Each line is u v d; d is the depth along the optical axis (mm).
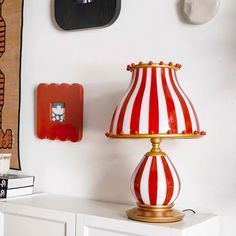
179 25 1483
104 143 1637
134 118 1188
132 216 1271
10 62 1902
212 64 1421
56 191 1765
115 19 1616
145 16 1554
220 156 1396
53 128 1752
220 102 1402
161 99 1193
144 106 1190
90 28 1677
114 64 1624
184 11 1444
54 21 1785
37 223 1486
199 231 1259
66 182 1735
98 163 1650
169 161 1286
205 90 1430
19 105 1872
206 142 1421
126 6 1596
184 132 1179
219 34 1409
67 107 1715
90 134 1674
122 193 1582
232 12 1388
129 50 1589
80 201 1606
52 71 1789
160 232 1201
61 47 1765
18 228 1538
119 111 1232
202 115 1433
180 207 1460
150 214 1250
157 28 1527
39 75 1827
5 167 1779
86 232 1356
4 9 1930
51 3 1796
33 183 1772
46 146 1798
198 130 1232
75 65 1724
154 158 1267
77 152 1708
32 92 1847
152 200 1242
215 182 1402
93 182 1660
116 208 1466
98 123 1654
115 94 1617
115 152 1607
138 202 1287
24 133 1864
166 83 1230
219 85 1406
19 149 1875
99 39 1662
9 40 1909
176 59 1486
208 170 1415
